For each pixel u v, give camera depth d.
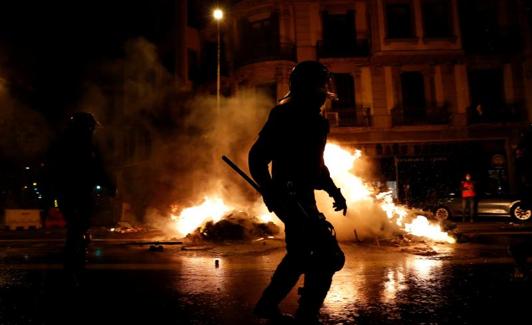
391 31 24.88
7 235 13.07
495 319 2.84
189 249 7.95
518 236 9.71
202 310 3.15
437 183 24.31
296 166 2.47
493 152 24.52
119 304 3.36
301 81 2.56
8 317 2.98
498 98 24.81
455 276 4.47
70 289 3.95
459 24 24.66
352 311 3.09
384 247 7.66
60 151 4.02
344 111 24.77
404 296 3.56
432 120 24.42
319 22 25.70
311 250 2.34
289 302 3.37
